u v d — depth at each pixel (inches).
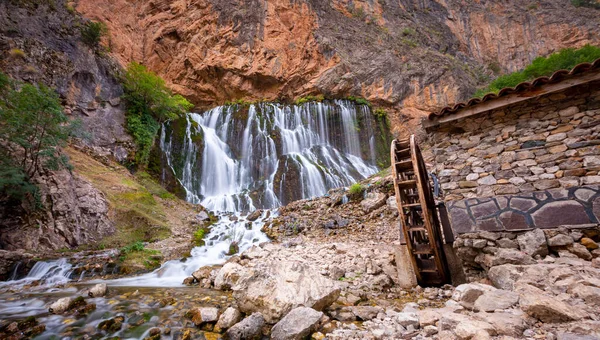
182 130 662.5
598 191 138.0
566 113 157.2
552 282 110.6
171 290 193.2
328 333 106.0
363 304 143.7
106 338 118.7
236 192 614.2
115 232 353.1
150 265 279.7
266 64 883.4
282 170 622.2
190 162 622.5
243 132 741.3
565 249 137.3
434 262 175.3
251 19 935.7
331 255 238.4
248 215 450.3
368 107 852.6
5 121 325.1
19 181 300.5
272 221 399.9
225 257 315.0
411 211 194.4
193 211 478.6
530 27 1209.4
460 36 1285.7
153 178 543.8
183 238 364.8
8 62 457.4
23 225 305.0
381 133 823.7
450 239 184.7
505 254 142.0
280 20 977.5
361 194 389.7
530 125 166.1
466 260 167.8
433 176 262.2
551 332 79.0
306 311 113.3
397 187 177.5
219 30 920.3
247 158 687.7
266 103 846.5
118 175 466.9
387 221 319.0
